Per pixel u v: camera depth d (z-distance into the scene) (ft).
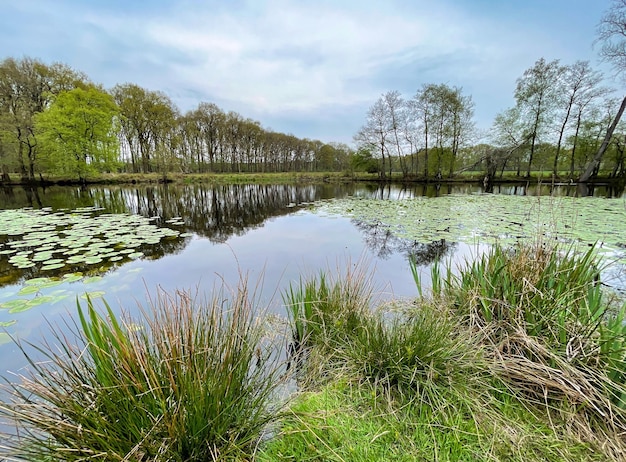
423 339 4.67
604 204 25.59
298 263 11.97
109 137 57.06
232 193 49.96
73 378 3.17
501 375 4.34
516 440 3.42
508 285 5.39
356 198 40.19
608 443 3.34
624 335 3.93
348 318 6.03
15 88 52.37
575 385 3.68
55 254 13.07
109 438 2.86
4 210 27.17
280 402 4.20
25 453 2.78
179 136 80.23
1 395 4.24
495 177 59.11
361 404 4.17
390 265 11.70
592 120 45.80
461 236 15.78
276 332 6.33
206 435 3.22
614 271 9.68
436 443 3.43
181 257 12.91
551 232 6.59
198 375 3.21
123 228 19.11
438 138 61.36
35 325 7.19
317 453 3.32
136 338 3.28
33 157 52.80
